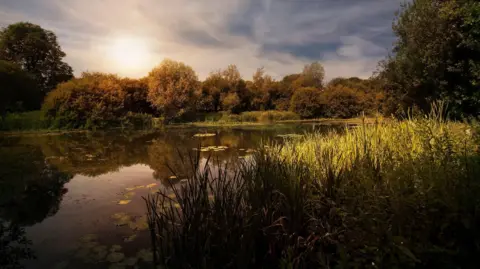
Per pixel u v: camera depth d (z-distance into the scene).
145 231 3.64
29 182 6.05
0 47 31.39
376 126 4.52
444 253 1.90
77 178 6.38
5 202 4.79
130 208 4.45
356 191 2.76
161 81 26.08
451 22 7.73
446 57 7.93
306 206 3.00
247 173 3.53
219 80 36.41
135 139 13.73
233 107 32.94
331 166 3.48
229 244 2.73
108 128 20.39
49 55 34.72
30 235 3.56
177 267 2.79
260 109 37.56
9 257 3.02
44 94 32.69
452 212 1.90
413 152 3.03
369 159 3.05
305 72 51.78
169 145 11.45
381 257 1.98
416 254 1.97
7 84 23.61
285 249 2.62
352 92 35.66
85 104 19.92
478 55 7.40
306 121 28.86
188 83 26.56
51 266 2.86
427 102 8.64
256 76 40.72
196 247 2.77
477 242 1.78
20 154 9.44
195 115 29.11
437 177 2.19
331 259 2.46
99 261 2.94
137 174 6.70
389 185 2.46
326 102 35.38
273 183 3.09
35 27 33.78
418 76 8.72
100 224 3.86
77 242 3.36
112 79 25.56
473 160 2.32
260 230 2.79
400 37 9.86
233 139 13.30
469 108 7.55
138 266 2.85
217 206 2.93
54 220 4.02
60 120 19.02
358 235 2.27
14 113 20.41
